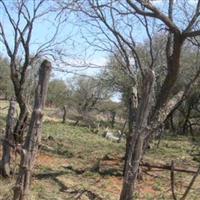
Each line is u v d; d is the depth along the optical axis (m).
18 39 19.67
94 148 26.69
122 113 53.38
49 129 34.88
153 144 31.77
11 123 13.65
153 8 14.13
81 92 53.03
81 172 17.55
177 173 19.20
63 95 56.28
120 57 19.95
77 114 50.81
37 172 16.25
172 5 16.27
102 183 16.16
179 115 49.81
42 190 13.84
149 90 7.37
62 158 20.81
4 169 13.78
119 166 19.03
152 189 15.92
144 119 7.41
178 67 15.09
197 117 49.31
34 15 19.95
